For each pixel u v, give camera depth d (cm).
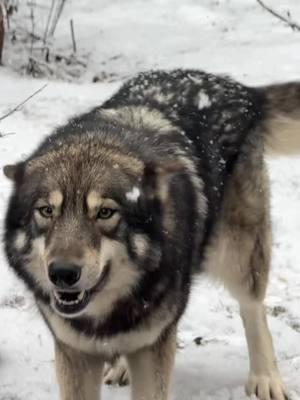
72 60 425
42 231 165
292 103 216
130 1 515
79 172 165
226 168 201
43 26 466
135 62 422
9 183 270
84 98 359
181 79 205
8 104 349
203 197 188
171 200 175
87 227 162
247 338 205
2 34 392
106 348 178
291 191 292
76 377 180
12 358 204
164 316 175
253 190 205
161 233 170
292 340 217
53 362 204
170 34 462
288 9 495
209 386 202
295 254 254
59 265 158
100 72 412
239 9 499
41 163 170
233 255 205
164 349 179
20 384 196
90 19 485
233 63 403
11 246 171
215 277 207
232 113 204
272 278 244
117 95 203
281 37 446
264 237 207
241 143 204
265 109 216
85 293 165
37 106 347
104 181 164
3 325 215
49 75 408
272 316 226
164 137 185
